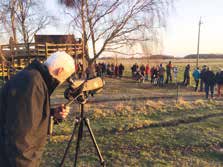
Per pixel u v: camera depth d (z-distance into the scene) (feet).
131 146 29.01
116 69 129.59
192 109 49.96
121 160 25.18
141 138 31.76
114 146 28.76
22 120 8.96
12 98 9.08
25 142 8.91
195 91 88.17
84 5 96.94
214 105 55.42
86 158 25.22
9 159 8.91
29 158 8.95
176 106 50.96
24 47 95.25
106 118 41.42
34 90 9.21
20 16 120.98
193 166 24.54
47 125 9.63
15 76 9.55
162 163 24.90
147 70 119.24
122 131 35.29
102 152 26.81
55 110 11.41
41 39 110.32
